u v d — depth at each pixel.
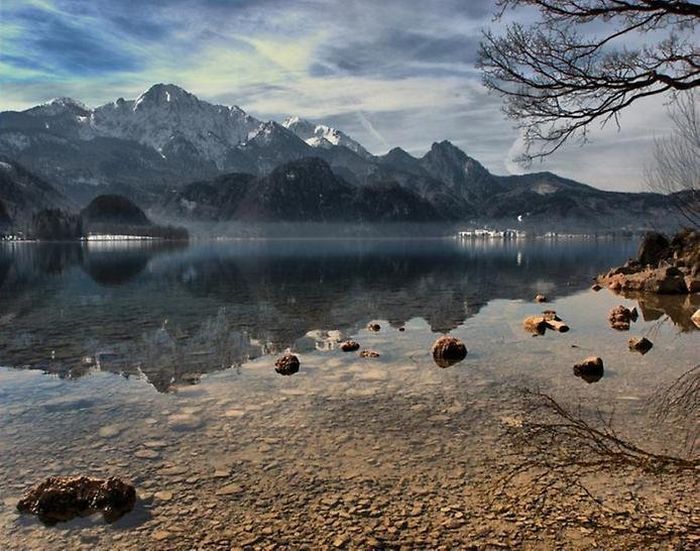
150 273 56.69
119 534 6.98
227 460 9.17
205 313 27.08
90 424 11.03
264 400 12.49
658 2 5.41
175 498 7.89
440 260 84.81
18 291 38.22
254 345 18.94
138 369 15.66
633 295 32.56
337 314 26.38
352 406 11.95
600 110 6.31
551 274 53.19
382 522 7.14
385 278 49.06
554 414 11.13
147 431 10.59
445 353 16.39
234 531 7.00
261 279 48.53
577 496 7.70
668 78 5.78
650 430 10.05
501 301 30.83
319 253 120.19
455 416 11.20
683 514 7.13
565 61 6.18
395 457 9.20
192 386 13.78
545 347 17.61
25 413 11.76
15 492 8.16
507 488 8.00
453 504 7.58
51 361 16.75
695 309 25.75
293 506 7.61
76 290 38.88
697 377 12.62
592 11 5.88
